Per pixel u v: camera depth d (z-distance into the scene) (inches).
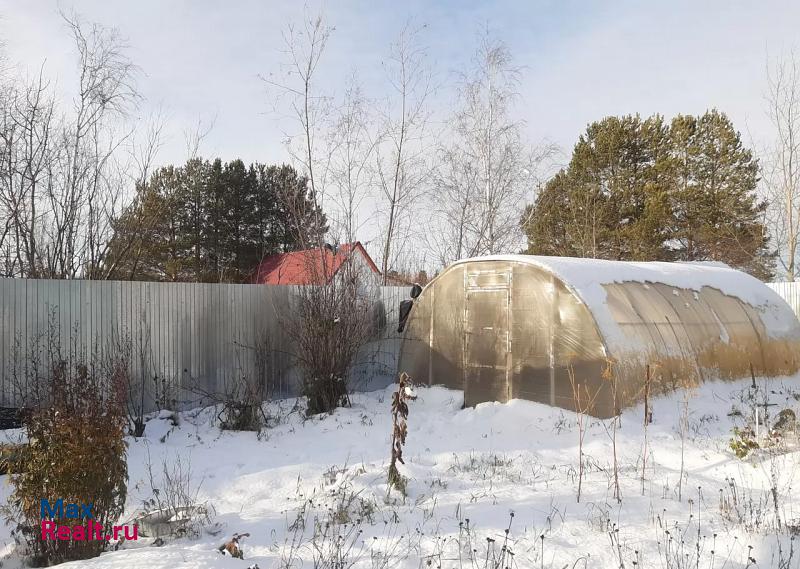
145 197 636.1
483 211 737.0
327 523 204.7
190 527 203.5
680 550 179.6
